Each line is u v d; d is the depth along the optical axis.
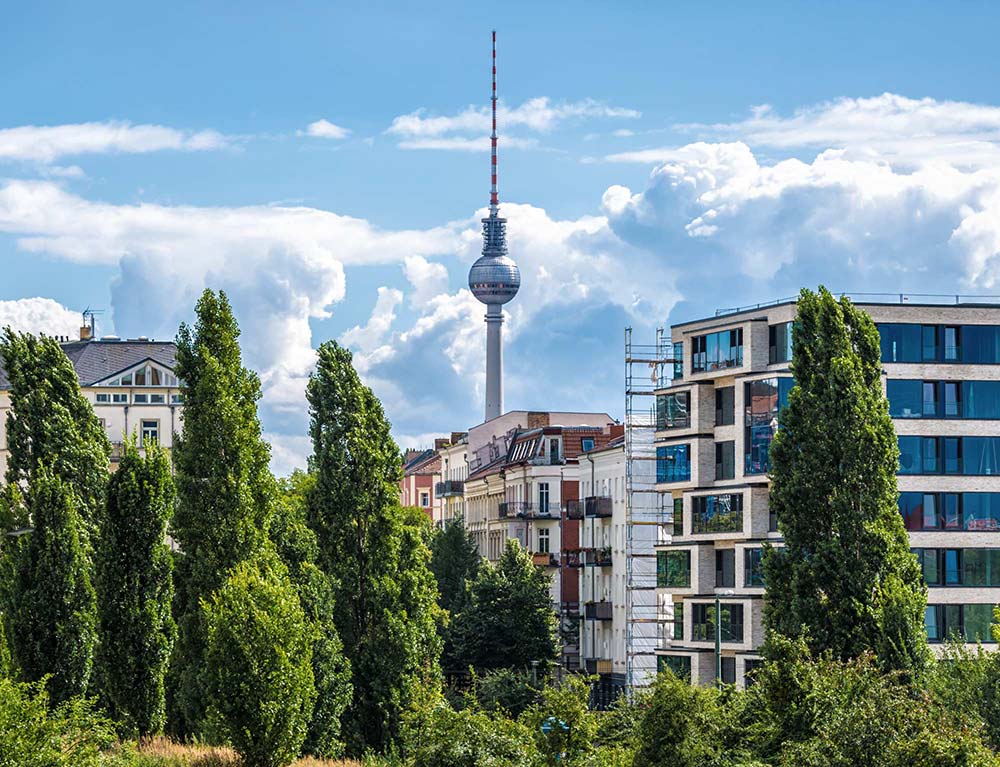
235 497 88.00
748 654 113.19
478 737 58.19
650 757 62.41
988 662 76.31
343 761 84.69
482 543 192.75
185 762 69.38
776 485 87.94
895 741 55.91
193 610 86.00
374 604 99.75
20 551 80.94
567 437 173.38
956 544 110.50
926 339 111.69
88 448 99.62
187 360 90.31
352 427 103.19
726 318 118.62
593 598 155.38
